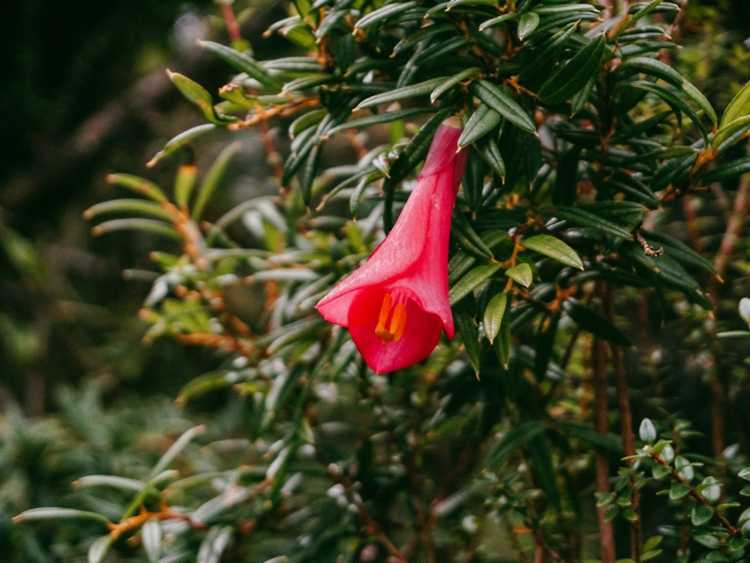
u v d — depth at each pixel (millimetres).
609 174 509
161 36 1158
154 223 606
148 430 817
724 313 606
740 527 487
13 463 708
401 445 589
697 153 489
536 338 544
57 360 1195
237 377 594
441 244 472
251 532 586
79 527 625
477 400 557
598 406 531
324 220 590
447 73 499
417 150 485
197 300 605
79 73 1192
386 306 474
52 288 1223
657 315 609
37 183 1188
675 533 530
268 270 607
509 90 480
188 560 584
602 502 504
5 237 1083
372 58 514
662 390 604
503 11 478
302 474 592
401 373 584
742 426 602
